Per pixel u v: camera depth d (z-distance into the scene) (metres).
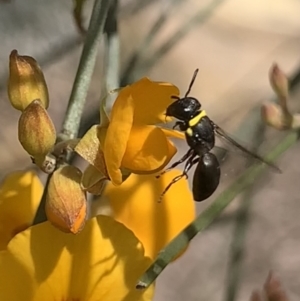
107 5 0.09
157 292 0.26
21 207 0.09
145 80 0.08
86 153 0.08
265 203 0.29
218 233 0.27
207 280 0.26
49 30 0.29
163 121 0.09
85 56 0.09
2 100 0.26
